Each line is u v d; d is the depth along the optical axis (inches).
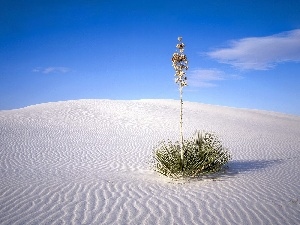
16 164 402.3
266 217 219.9
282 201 255.6
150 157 472.4
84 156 474.0
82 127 782.5
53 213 225.8
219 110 1299.2
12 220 212.1
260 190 287.6
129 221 212.1
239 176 343.0
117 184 308.7
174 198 263.0
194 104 1390.3
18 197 261.9
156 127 816.9
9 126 724.7
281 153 536.7
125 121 877.2
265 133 829.2
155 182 319.0
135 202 252.1
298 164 436.1
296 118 1462.8
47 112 953.5
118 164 421.4
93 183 311.4
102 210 232.8
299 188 299.3
